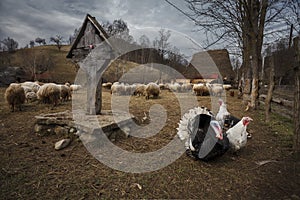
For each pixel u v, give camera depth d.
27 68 34.00
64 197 2.51
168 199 2.56
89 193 2.61
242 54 13.84
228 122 5.06
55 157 3.57
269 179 3.07
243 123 4.04
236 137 3.98
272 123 6.32
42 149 3.86
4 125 5.08
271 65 6.54
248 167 3.48
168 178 3.07
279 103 8.39
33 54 42.06
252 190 2.79
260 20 9.38
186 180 3.03
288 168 3.43
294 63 4.02
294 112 4.07
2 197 2.45
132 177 3.05
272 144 4.59
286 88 16.47
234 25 10.21
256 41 8.98
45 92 8.07
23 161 3.37
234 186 2.89
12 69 29.03
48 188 2.67
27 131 4.69
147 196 2.61
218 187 2.86
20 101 6.88
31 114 6.31
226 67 28.64
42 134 4.47
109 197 2.55
